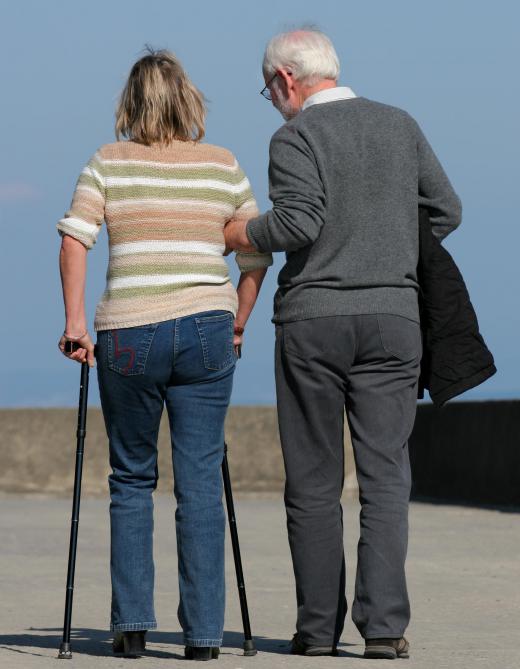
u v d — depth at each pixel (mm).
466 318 11906
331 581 11812
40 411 39562
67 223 11430
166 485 38688
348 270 11617
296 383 11773
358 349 11680
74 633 13523
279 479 38469
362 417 11758
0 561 21234
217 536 11586
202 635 11422
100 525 28609
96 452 39219
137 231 11406
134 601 11625
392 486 11695
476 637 13352
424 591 17625
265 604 16328
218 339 11484
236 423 38781
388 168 11727
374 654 11570
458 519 30609
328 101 11914
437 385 11867
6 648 12211
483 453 35812
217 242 11625
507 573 19906
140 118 11570
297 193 11531
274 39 12180
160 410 11648
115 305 11398
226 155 11805
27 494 39219
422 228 11945
